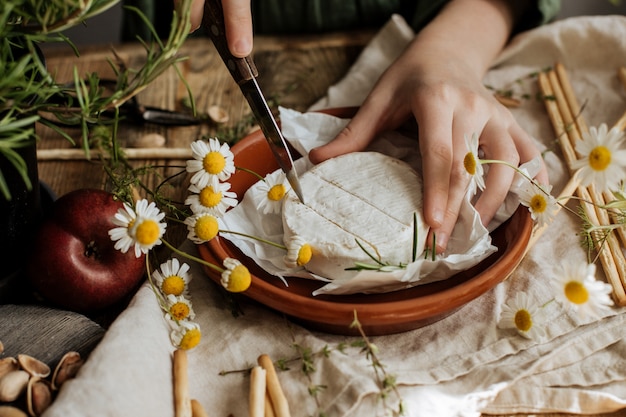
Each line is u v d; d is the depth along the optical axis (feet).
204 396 1.91
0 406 1.73
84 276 2.03
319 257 2.04
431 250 2.09
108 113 2.75
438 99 2.25
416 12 3.10
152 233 1.89
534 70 2.96
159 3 3.45
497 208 2.16
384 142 2.42
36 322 1.95
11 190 1.93
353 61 3.09
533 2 2.96
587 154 1.94
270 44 3.18
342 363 1.89
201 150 2.05
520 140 2.34
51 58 3.09
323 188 2.18
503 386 1.90
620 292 2.10
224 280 1.91
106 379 1.72
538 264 2.21
